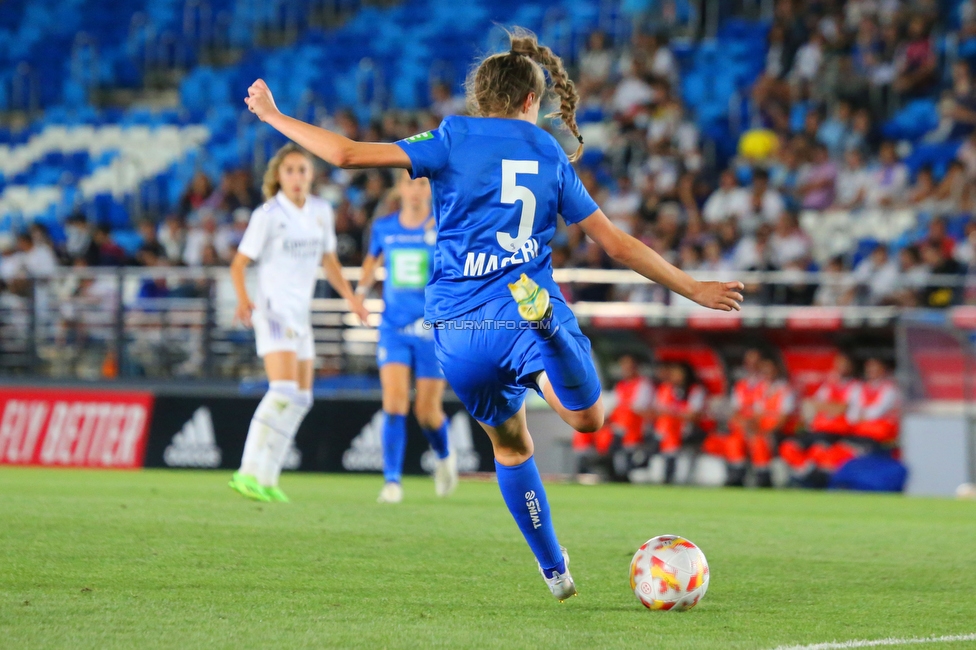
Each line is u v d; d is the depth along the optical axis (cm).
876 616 1583
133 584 1702
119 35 9662
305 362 3341
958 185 6222
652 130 7219
